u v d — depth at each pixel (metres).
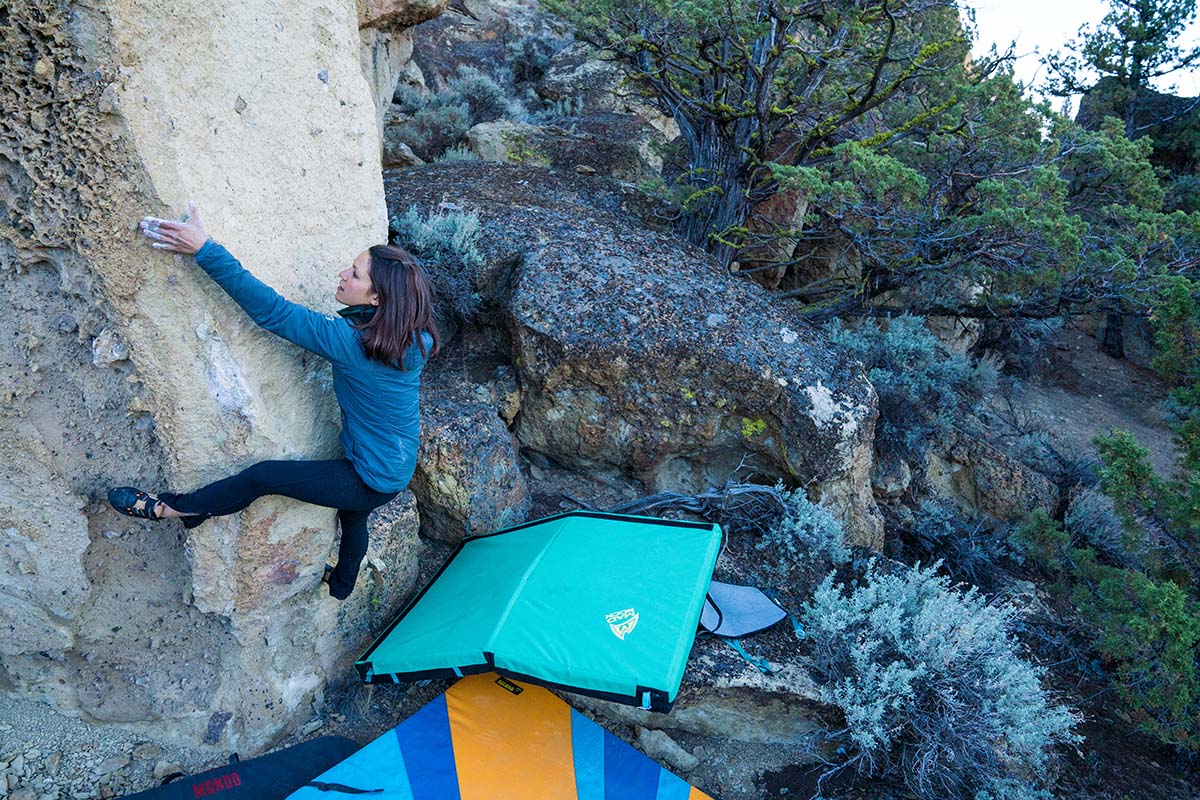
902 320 8.76
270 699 3.74
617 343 5.52
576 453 5.92
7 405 2.79
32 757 3.38
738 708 4.24
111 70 2.25
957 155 7.88
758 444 5.80
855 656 4.26
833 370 5.92
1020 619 6.54
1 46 2.20
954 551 7.10
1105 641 5.58
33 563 3.10
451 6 17.55
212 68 2.54
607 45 7.53
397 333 2.72
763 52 7.62
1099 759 5.28
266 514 3.22
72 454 2.95
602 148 10.75
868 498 6.00
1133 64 16.47
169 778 3.48
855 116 7.49
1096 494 8.40
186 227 2.43
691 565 4.05
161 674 3.52
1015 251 7.39
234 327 2.77
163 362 2.70
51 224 2.48
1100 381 14.48
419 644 3.82
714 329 5.79
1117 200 8.72
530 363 5.63
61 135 2.33
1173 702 5.07
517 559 4.25
